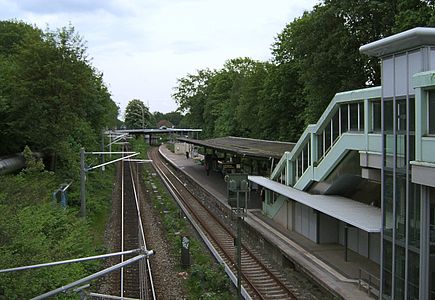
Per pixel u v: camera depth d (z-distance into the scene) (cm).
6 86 3509
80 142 4656
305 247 2403
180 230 2962
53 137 3578
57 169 3859
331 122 2358
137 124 16338
